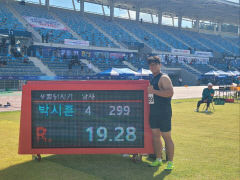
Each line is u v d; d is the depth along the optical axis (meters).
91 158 4.66
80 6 45.69
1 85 23.14
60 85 4.41
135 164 4.35
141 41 43.53
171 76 41.16
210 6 49.88
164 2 47.81
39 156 4.42
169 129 4.12
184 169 4.10
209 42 56.47
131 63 37.47
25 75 25.55
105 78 24.27
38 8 40.56
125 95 4.42
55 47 30.55
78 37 36.06
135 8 53.03
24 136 4.39
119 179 3.66
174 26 59.56
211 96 11.84
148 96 4.20
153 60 4.12
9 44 27.30
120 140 4.41
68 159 4.59
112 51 36.19
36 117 4.42
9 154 4.78
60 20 39.22
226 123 8.62
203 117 10.04
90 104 4.41
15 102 14.42
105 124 4.41
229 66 47.59
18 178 3.68
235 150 5.21
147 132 4.41
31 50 29.17
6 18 31.89
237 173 3.94
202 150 5.19
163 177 3.75
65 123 4.41
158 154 4.29
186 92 25.17
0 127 7.16
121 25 47.94
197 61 45.19
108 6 49.66
